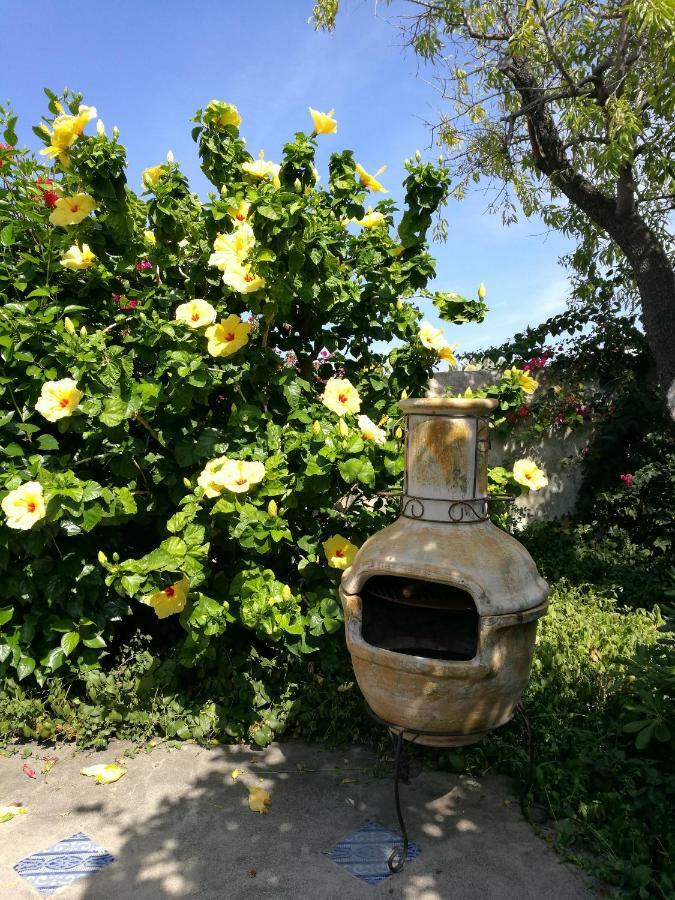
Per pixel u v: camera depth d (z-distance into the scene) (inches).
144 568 105.0
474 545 86.0
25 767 110.0
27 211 132.3
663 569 230.5
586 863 84.1
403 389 158.9
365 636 99.0
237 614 128.3
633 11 178.1
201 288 144.9
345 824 94.7
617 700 119.0
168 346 123.2
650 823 90.7
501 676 82.5
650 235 230.4
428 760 111.0
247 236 120.0
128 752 114.7
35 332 121.1
